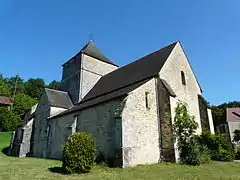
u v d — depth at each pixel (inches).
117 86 732.7
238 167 484.7
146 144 516.4
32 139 874.1
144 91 565.6
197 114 711.1
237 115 1523.1
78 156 415.2
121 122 483.5
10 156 791.7
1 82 2174.0
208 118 696.4
